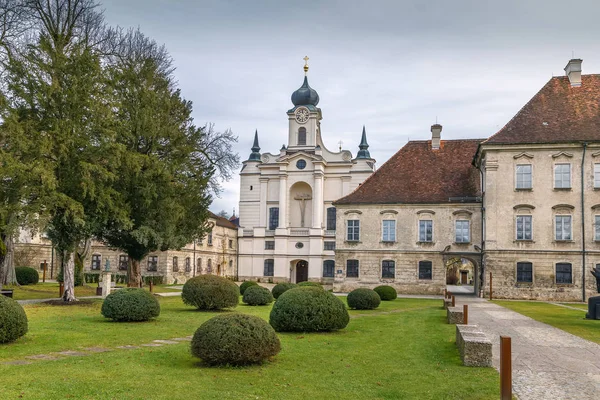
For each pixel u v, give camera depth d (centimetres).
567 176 4284
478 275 4706
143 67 3788
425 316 2625
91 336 1814
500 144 4372
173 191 3509
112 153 3011
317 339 1775
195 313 2683
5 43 3200
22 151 2781
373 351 1551
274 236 7881
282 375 1228
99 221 3148
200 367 1299
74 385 1105
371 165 7975
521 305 3578
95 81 3045
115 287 4834
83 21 3509
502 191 4394
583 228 4212
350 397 1058
